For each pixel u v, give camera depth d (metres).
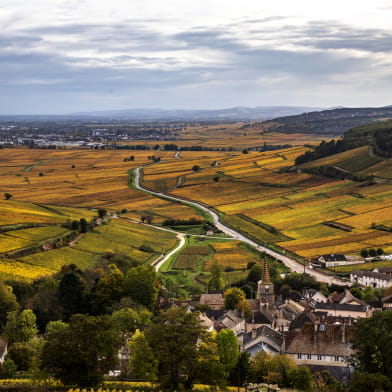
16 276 198.38
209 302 196.75
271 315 179.50
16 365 120.19
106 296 174.00
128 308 148.75
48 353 95.75
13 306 157.50
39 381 101.56
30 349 125.56
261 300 190.00
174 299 195.50
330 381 119.38
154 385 100.19
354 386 94.62
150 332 99.06
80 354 94.38
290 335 141.50
